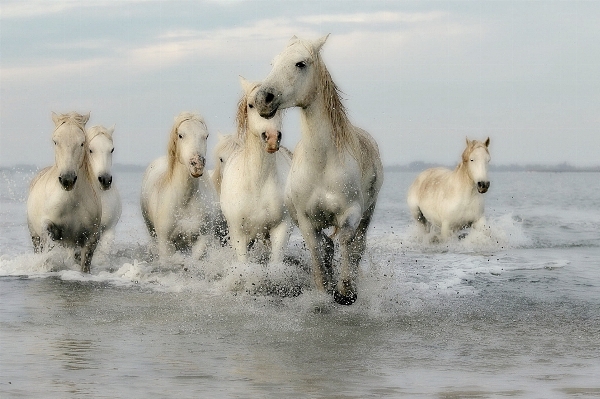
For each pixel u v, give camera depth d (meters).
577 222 28.34
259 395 6.89
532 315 11.12
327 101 10.48
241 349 8.91
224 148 15.94
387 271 15.23
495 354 8.77
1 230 25.45
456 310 11.46
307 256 14.27
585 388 7.24
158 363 8.16
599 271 15.60
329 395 6.91
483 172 20.64
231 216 12.86
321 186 10.66
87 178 14.73
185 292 12.95
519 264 16.83
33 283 14.01
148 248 17.02
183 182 14.46
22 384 7.20
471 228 21.75
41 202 15.05
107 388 7.09
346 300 10.94
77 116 14.35
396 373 7.82
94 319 10.70
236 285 12.78
